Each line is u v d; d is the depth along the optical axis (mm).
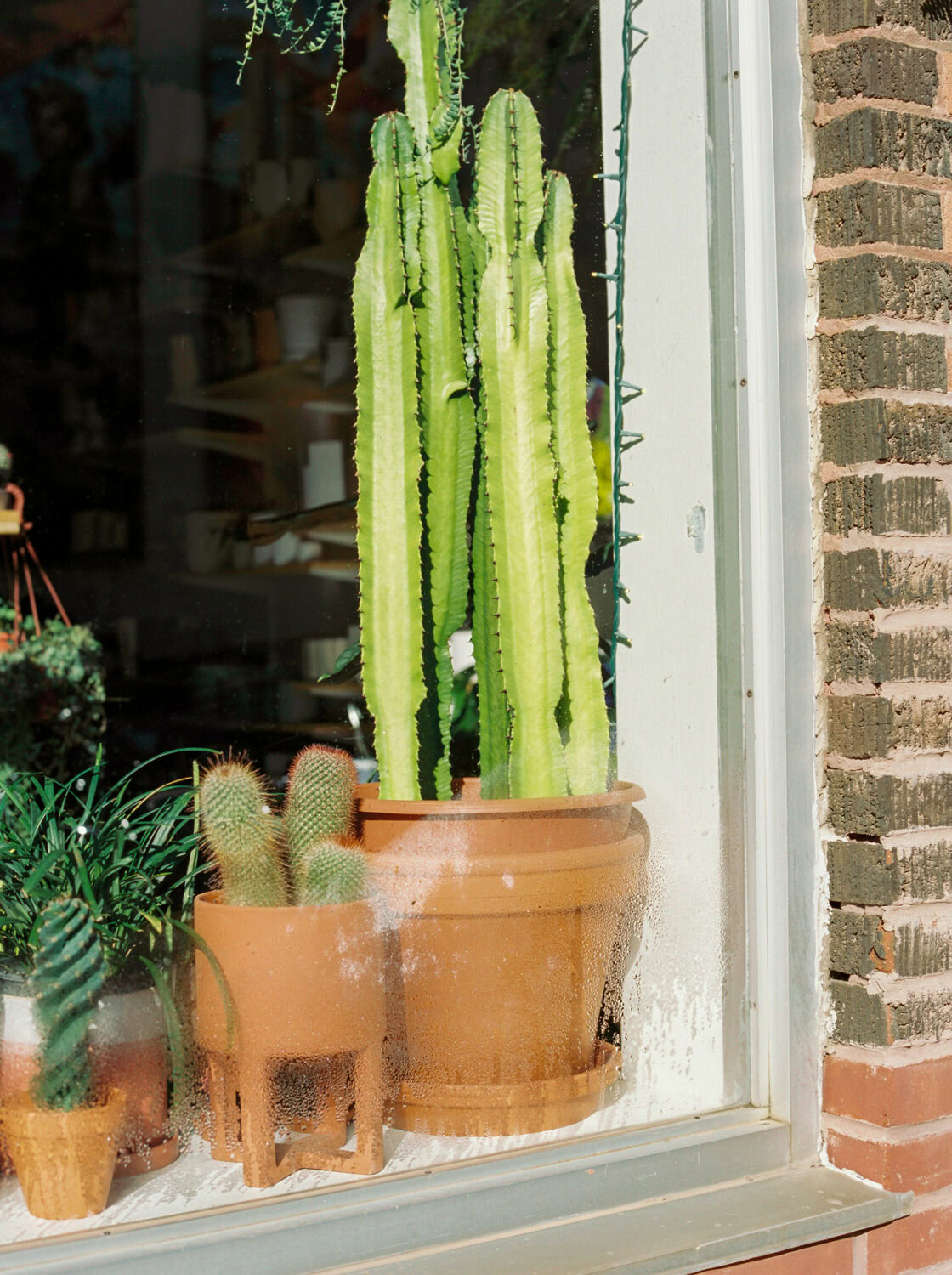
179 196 2252
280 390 2484
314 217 2090
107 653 2164
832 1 1355
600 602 1565
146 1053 1131
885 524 1312
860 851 1325
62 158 2242
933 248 1354
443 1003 1259
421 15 1462
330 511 2336
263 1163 1127
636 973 1441
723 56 1412
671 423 1483
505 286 1432
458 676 1640
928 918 1330
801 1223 1206
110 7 1949
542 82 1645
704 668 1436
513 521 1417
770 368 1370
